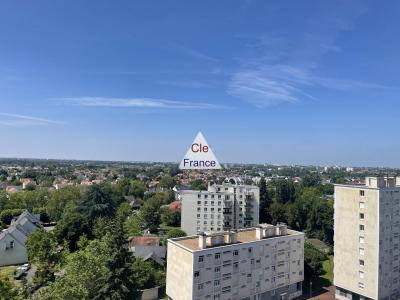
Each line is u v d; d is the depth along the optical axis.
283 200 165.50
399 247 70.00
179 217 143.50
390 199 68.12
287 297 67.44
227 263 58.00
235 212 125.38
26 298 43.50
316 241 122.00
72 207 123.38
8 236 86.50
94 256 57.25
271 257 64.81
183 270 56.47
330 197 182.62
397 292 69.44
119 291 53.59
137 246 85.12
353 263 69.25
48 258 67.81
